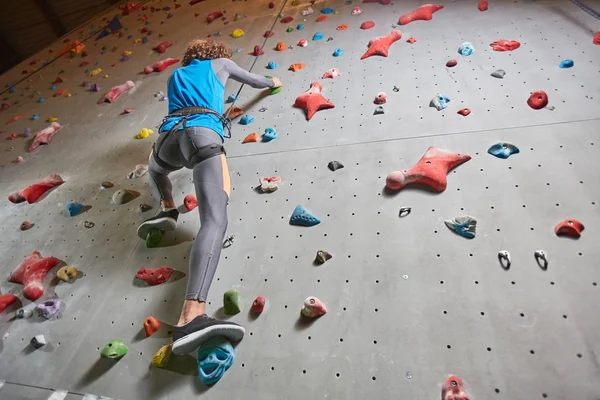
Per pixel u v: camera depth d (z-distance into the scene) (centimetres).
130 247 223
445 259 175
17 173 305
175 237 219
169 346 169
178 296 191
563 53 262
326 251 188
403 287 170
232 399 153
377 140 238
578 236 168
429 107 249
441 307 160
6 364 186
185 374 164
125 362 173
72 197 268
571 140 206
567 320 147
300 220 205
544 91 238
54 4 644
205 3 490
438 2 350
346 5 384
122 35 475
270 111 283
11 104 405
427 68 281
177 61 382
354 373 150
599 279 154
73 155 306
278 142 257
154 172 224
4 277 227
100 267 217
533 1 319
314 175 229
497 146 210
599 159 194
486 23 309
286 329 168
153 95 347
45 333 194
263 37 371
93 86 380
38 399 170
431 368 146
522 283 160
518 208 185
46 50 511
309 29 364
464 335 151
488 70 265
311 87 288
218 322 157
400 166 218
